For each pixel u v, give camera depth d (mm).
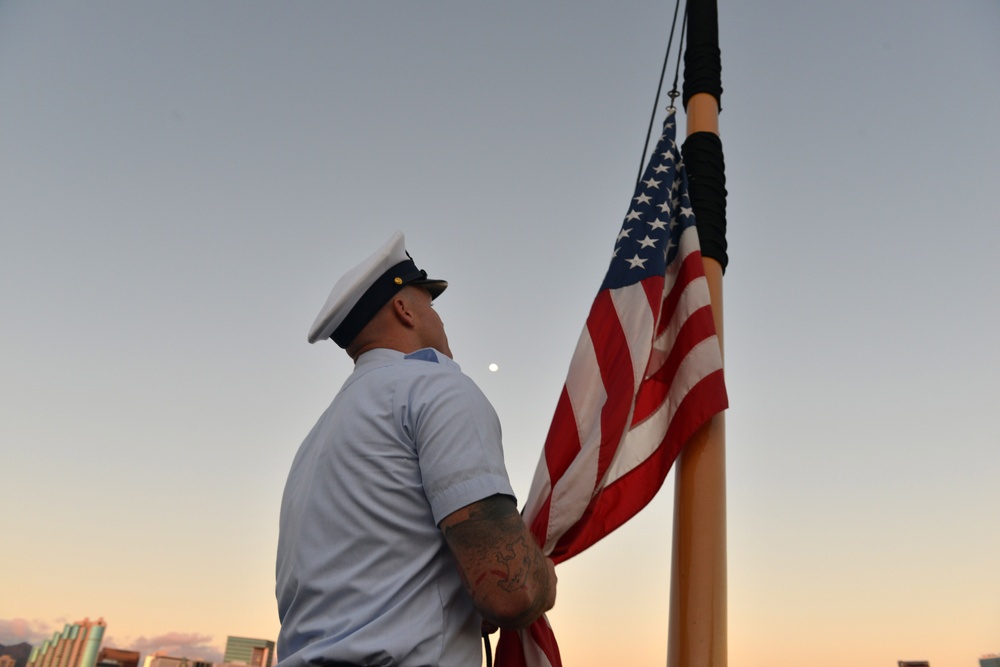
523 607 1392
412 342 1896
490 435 1556
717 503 2617
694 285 2932
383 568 1506
